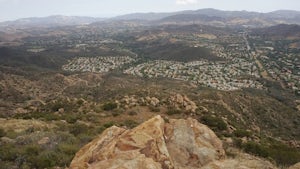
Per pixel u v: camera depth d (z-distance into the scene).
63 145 14.69
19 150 13.50
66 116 29.62
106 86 101.50
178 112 32.69
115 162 8.46
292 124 68.00
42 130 19.78
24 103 74.50
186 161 9.91
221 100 66.12
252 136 27.44
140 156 8.77
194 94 69.75
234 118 52.44
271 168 9.62
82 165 9.10
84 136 17.42
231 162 9.84
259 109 72.44
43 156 12.82
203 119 30.47
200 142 10.73
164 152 9.55
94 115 30.45
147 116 30.81
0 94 81.94
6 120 25.38
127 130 10.91
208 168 9.31
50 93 92.31
